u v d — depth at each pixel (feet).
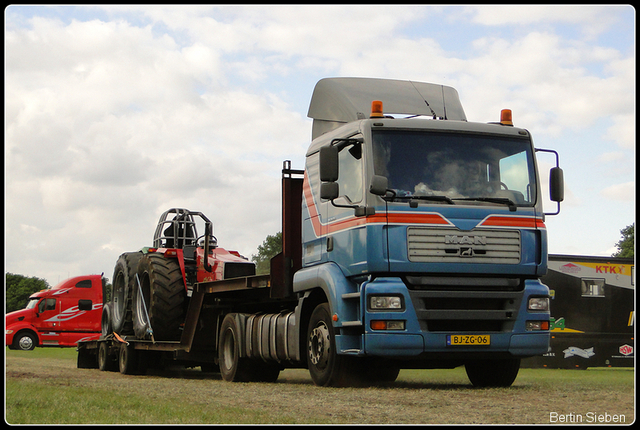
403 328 26.58
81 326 98.89
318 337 29.91
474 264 27.43
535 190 29.17
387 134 28.19
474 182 28.30
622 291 69.41
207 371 48.75
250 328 35.83
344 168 29.53
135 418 18.78
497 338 27.37
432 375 45.85
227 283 37.88
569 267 69.00
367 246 27.02
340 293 28.30
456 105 33.22
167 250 45.34
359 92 32.40
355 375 28.94
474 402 22.86
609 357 68.18
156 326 43.68
